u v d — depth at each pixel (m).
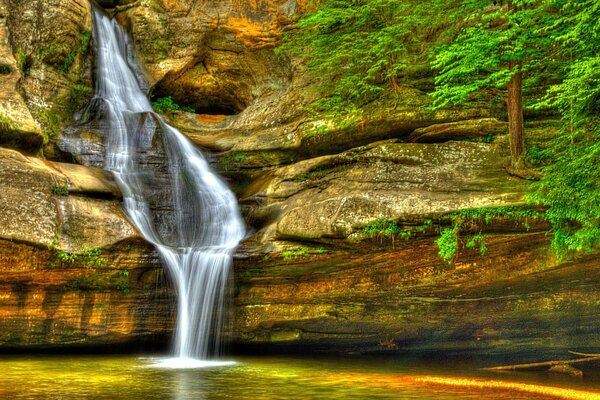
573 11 11.73
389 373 11.45
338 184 13.52
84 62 17.98
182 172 16.09
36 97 15.72
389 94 15.05
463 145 13.03
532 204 11.46
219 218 15.54
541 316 13.41
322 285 13.70
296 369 11.82
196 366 12.03
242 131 18.06
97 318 13.13
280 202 14.56
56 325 12.95
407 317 14.00
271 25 19.31
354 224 12.27
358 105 15.45
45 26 16.34
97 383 9.77
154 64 19.77
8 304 12.41
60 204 12.13
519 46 11.80
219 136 18.28
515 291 13.24
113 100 18.33
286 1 19.38
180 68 19.83
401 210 12.11
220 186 16.44
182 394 8.93
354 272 13.37
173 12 19.84
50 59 16.53
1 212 11.40
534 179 12.05
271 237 13.34
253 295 13.85
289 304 13.95
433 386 9.96
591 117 11.20
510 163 12.41
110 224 12.50
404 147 13.24
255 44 19.58
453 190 12.33
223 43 19.97
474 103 14.05
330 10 15.22
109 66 18.80
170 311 13.41
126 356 13.42
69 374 10.66
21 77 15.12
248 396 8.85
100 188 13.27
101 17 19.34
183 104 21.31
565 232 11.38
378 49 14.58
